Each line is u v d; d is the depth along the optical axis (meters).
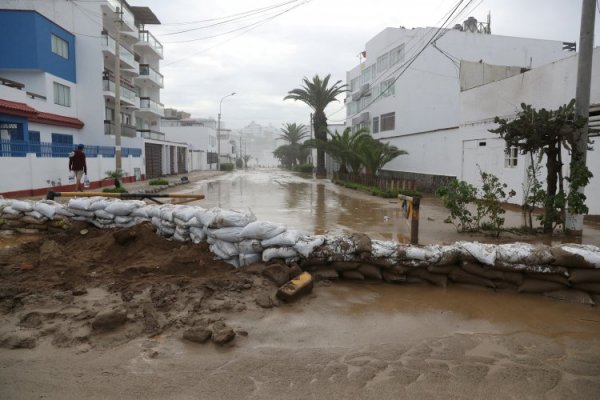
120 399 3.08
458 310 4.88
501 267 5.44
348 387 3.25
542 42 29.84
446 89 28.61
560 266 5.29
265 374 3.43
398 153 25.77
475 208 14.62
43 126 23.50
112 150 25.14
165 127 58.44
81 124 27.72
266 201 16.77
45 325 4.18
